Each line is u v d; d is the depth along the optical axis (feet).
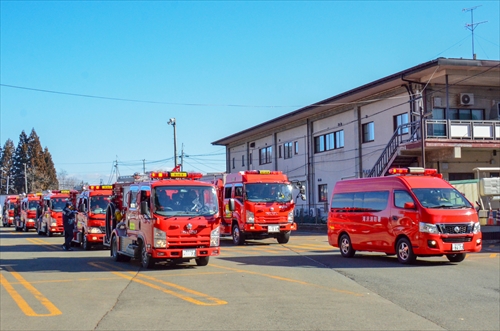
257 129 161.38
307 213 136.87
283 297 33.50
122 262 55.77
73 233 75.51
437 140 89.10
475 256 57.16
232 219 79.61
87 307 30.94
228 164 196.24
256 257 58.34
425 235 47.55
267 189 77.46
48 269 49.85
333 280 40.65
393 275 42.88
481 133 92.63
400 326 25.99
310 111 130.21
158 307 30.58
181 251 46.44
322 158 133.39
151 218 46.55
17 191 323.78
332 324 26.27
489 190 74.59
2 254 66.74
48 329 25.66
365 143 114.52
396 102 103.35
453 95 99.71
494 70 91.91
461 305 31.09
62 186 362.53
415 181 50.96
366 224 54.34
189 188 48.06
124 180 59.52
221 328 25.43
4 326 26.32
